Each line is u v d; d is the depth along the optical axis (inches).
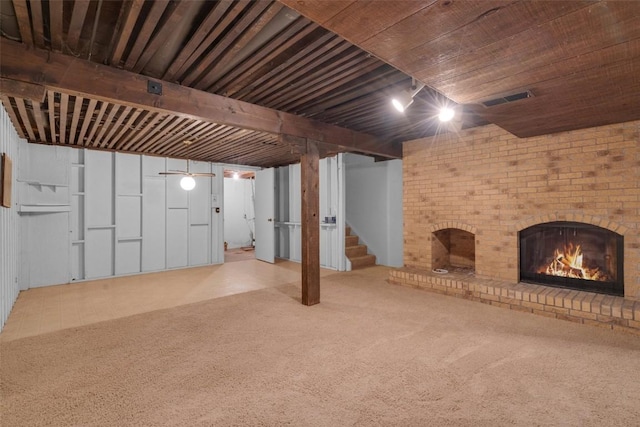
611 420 68.9
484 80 85.0
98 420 70.2
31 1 66.1
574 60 73.7
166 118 151.0
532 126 132.1
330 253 250.5
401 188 246.7
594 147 134.6
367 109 139.6
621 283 132.5
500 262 163.3
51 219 200.1
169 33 80.3
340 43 86.9
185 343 109.6
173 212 255.6
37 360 97.7
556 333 115.9
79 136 187.2
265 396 78.7
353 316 135.5
